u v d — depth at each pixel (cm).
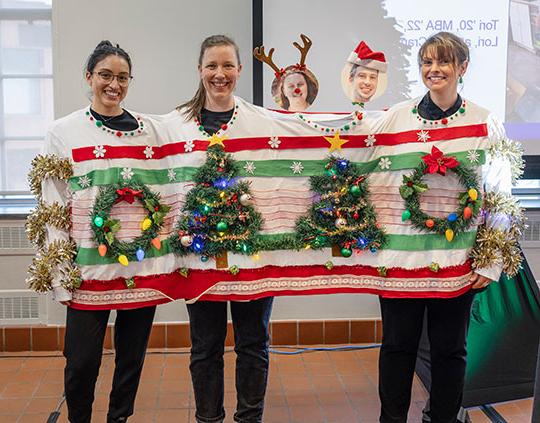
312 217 246
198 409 249
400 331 242
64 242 235
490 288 306
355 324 379
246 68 371
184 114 244
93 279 236
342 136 244
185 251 243
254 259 241
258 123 243
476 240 239
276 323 377
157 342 375
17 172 408
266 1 353
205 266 241
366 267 249
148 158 242
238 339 249
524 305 309
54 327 372
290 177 246
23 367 350
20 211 377
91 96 240
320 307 379
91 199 236
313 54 356
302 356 364
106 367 348
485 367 301
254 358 247
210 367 247
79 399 241
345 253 244
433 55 227
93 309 237
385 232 244
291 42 356
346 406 304
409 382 247
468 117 235
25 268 369
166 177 246
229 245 239
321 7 354
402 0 356
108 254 236
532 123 368
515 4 360
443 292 235
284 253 248
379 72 249
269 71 356
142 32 366
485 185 242
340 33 356
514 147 241
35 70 403
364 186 244
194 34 368
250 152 242
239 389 251
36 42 402
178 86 371
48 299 372
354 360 358
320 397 314
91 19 363
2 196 404
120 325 250
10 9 397
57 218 234
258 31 354
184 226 238
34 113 405
